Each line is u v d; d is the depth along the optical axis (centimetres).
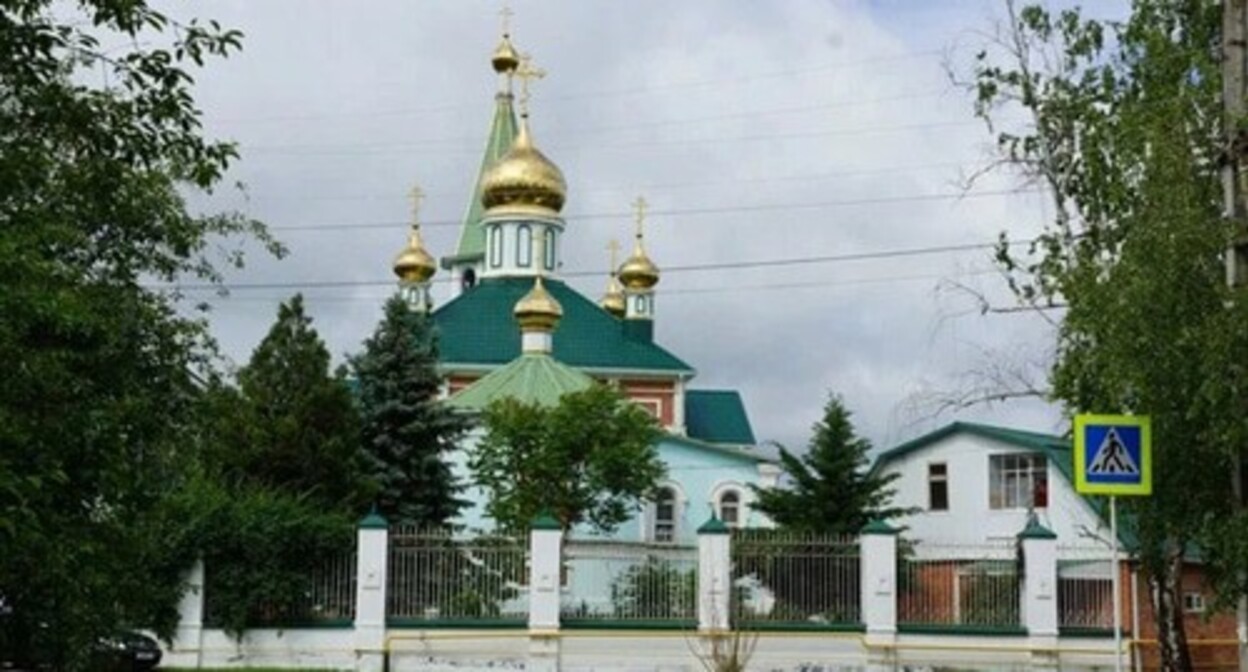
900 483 4997
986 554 3756
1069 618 3344
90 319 1260
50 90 1202
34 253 1183
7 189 1224
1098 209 2211
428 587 3297
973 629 3278
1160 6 2303
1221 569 1662
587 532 4572
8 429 1107
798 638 3244
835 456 4597
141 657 3148
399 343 4441
